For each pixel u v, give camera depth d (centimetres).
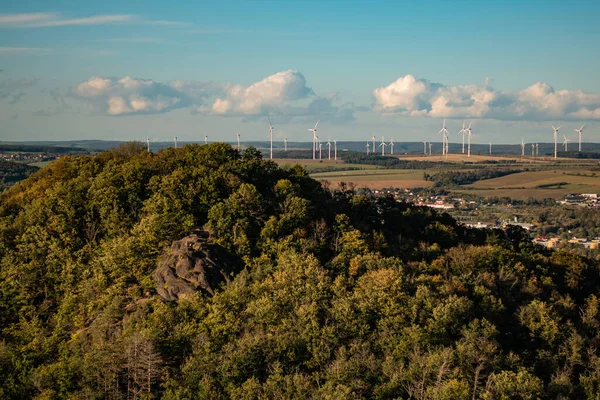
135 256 13250
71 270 13562
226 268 12975
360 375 9950
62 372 10256
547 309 12688
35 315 12938
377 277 12344
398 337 10938
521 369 10319
